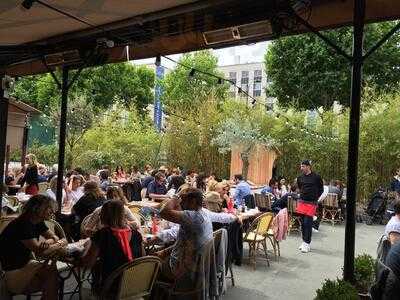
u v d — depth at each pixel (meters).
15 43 6.01
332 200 12.14
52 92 24.94
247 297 5.28
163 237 4.87
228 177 18.16
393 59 20.28
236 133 16.30
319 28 4.43
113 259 3.60
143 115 25.50
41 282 3.85
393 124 13.99
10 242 3.85
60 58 6.25
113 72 27.05
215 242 4.70
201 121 18.55
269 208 10.21
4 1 4.04
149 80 30.88
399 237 4.30
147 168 16.09
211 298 4.38
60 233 5.16
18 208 7.47
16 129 11.15
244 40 4.73
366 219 13.07
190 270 4.19
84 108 19.86
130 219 4.98
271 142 16.36
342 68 20.62
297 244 8.91
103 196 6.03
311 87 21.42
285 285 5.88
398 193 11.77
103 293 3.51
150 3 4.16
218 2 4.16
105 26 4.89
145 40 5.41
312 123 17.20
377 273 3.54
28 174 9.56
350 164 3.88
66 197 7.64
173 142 19.05
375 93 16.66
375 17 4.09
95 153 18.08
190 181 12.08
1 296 3.83
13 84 6.74
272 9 4.32
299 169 16.42
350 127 3.90
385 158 14.33
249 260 7.14
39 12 4.41
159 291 4.39
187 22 4.84
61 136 7.06
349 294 3.58
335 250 8.43
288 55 21.81
